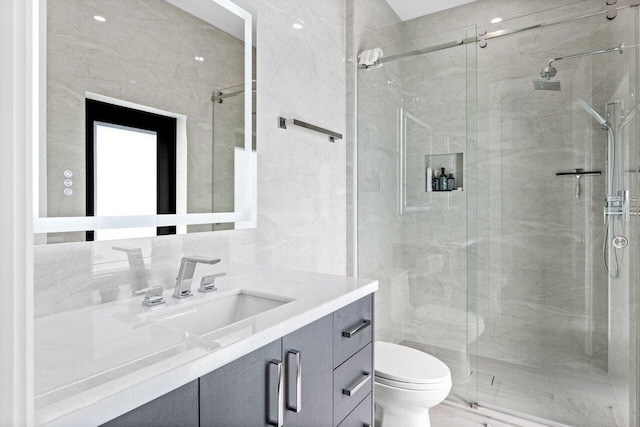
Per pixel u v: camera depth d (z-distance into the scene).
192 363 0.71
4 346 0.31
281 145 1.80
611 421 1.88
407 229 2.38
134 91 1.17
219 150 1.45
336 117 2.28
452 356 2.25
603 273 1.98
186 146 1.33
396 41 2.94
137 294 1.18
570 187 2.08
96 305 1.09
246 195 1.57
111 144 1.12
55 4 0.99
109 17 1.11
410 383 1.62
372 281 1.41
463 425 1.93
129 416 0.61
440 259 2.30
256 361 0.87
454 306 2.26
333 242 2.24
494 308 2.28
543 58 2.13
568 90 2.07
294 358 0.98
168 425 0.67
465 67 2.21
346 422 1.25
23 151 0.32
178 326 1.06
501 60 2.25
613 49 1.91
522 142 2.20
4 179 0.31
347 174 2.40
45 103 0.97
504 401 2.06
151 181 1.23
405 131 2.37
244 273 1.55
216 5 1.43
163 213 1.26
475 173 2.21
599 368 1.98
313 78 2.04
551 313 2.13
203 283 1.24
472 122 2.20
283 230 1.82
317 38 2.08
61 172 1.01
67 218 1.02
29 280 0.32
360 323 1.33
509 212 2.26
